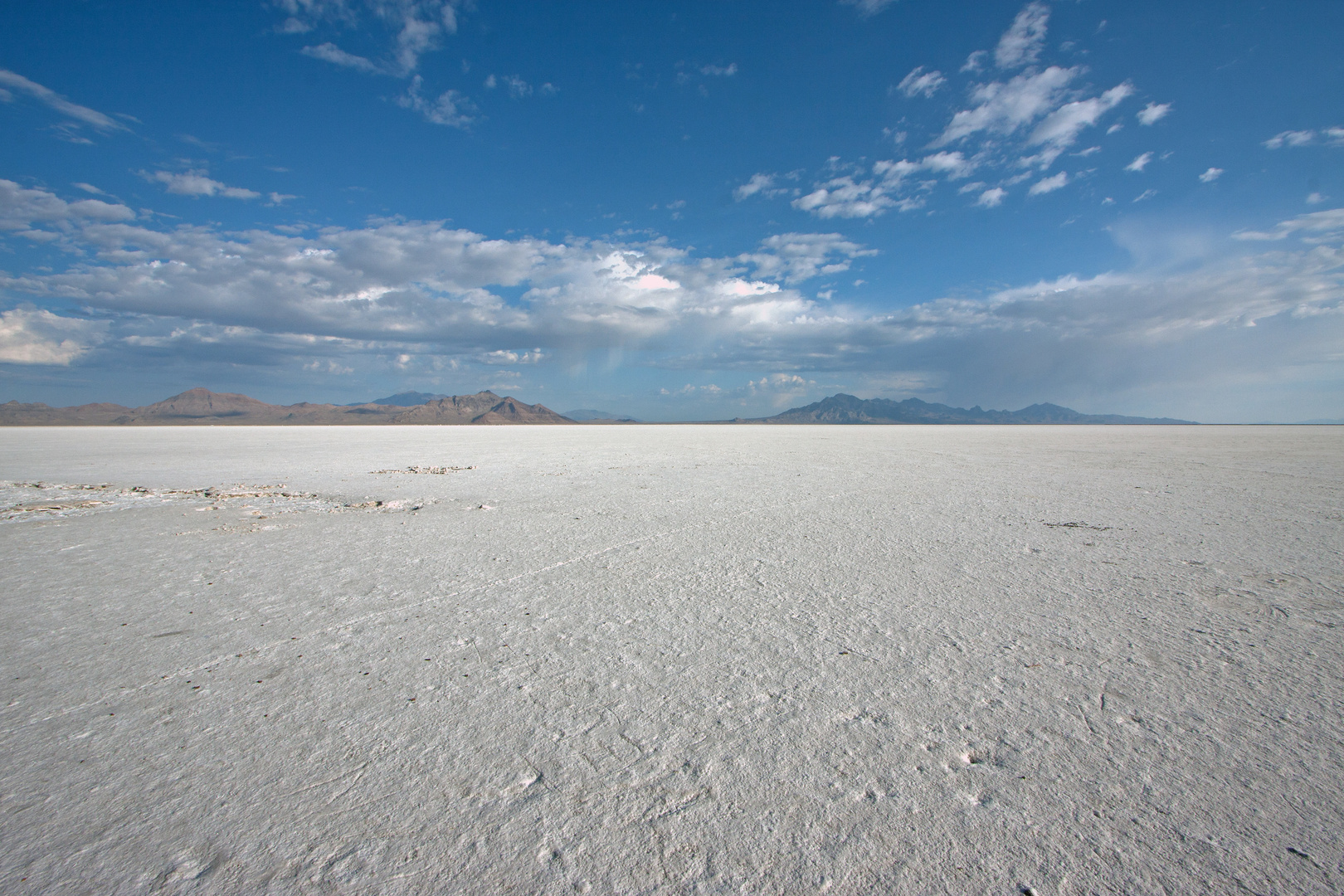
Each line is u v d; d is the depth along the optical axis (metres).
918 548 8.55
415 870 2.54
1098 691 4.11
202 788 3.11
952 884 2.44
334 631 5.34
